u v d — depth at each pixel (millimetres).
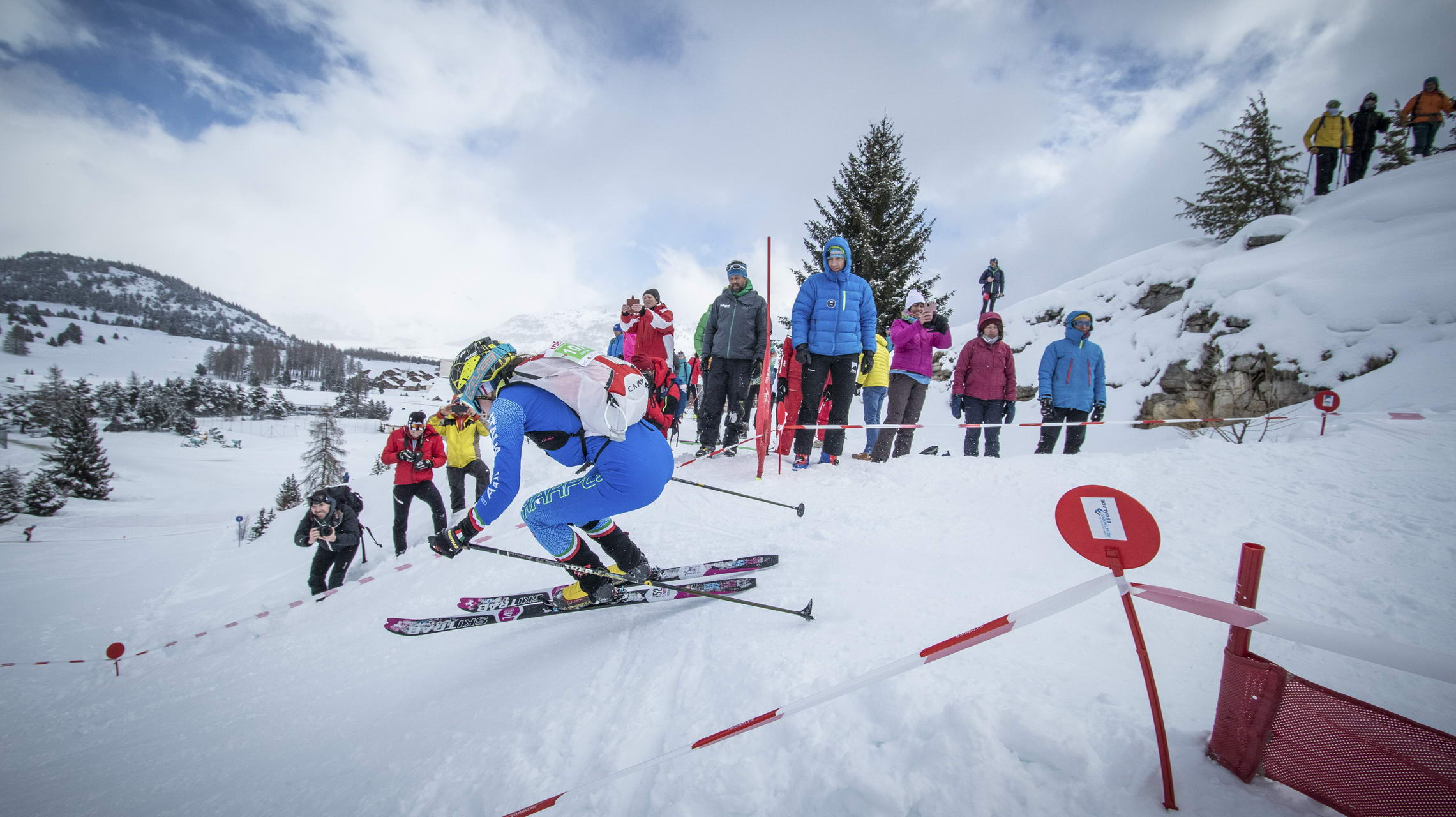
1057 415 5945
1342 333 7785
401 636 3838
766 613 2742
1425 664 995
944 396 14633
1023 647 2016
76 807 2646
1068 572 2723
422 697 2895
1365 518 3049
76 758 3246
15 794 2934
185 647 5039
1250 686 1364
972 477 4551
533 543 5234
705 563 3570
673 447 8195
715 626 2740
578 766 1947
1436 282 7355
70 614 8039
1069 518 1560
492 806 1874
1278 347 8375
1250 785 1360
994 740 1543
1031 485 4184
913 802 1432
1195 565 2744
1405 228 8742
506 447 2584
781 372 6750
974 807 1386
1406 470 3615
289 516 12797
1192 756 1460
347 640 4125
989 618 2283
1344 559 2684
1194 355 9742
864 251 17625
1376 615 2221
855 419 15156
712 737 1697
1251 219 14461
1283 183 14172
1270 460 4121
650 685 2346
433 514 6871
